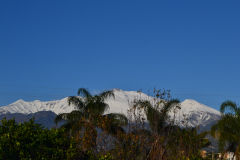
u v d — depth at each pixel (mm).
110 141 21703
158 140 20672
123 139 21203
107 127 22797
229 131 32219
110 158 16266
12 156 14312
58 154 14953
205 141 29109
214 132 31594
